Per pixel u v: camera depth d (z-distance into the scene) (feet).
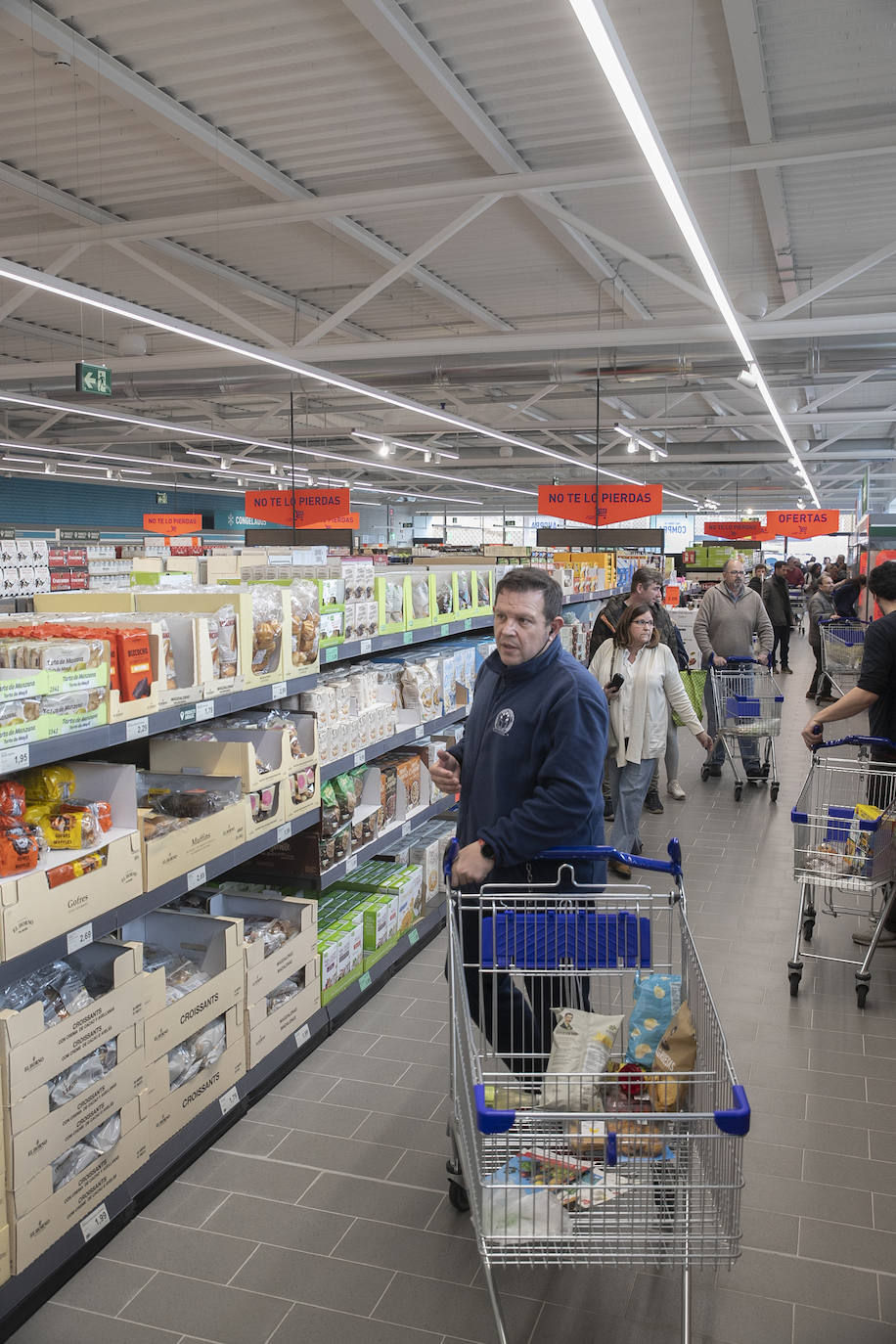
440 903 16.48
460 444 89.25
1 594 27.37
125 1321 7.77
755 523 89.71
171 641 9.89
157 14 18.80
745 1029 12.78
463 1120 7.28
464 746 9.91
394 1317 7.84
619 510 44.37
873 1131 10.46
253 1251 8.55
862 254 34.71
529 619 8.86
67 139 25.05
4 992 7.94
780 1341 7.59
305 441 87.81
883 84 21.35
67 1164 8.23
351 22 19.16
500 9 18.39
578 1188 6.51
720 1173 6.44
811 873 13.64
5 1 17.43
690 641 41.47
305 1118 10.60
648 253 34.81
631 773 17.56
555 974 8.17
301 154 25.66
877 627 14.17
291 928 11.66
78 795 9.14
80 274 38.88
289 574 14.12
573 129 23.94
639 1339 7.60
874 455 76.84
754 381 33.47
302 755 11.92
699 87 21.57
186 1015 9.62
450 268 37.24
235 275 37.60
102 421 74.64
